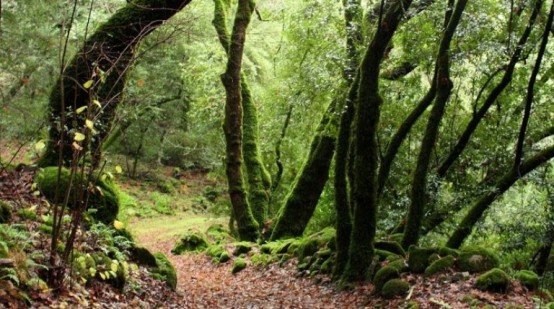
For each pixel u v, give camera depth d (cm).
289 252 1373
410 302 812
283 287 1136
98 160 693
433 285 860
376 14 1334
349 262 1022
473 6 1213
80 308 586
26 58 1248
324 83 1480
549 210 1452
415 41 1355
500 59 1252
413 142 1645
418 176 1102
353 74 1340
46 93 1285
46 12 1296
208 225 2558
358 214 1011
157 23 1181
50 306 545
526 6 1168
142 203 3027
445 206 1404
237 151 1672
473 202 1487
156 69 2555
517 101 1512
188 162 3644
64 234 756
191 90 2723
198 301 950
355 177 1005
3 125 1155
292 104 1938
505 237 1538
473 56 1277
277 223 1670
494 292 805
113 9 1434
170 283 952
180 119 3212
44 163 1024
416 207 1106
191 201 3350
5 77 1309
